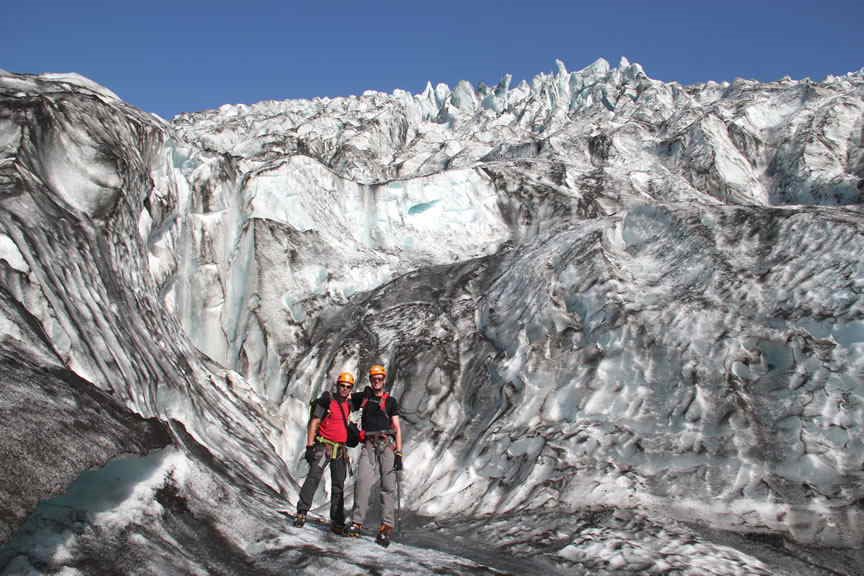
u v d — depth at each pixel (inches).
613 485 347.3
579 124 1471.5
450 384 468.4
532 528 315.0
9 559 141.0
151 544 172.7
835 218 441.4
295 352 571.8
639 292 462.3
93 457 174.4
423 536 317.7
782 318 396.5
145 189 490.3
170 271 561.3
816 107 1090.7
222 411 443.2
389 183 745.0
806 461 330.3
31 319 236.8
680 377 392.2
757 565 269.4
